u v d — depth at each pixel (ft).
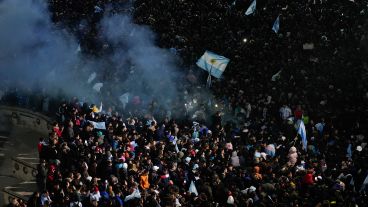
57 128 115.44
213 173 103.04
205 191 98.63
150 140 113.09
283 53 167.73
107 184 92.43
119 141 111.34
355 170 114.83
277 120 145.59
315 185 104.06
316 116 145.69
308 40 170.60
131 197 90.48
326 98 149.79
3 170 119.55
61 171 101.09
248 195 97.86
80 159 99.55
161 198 95.30
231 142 129.08
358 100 148.25
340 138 132.98
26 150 129.39
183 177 102.22
